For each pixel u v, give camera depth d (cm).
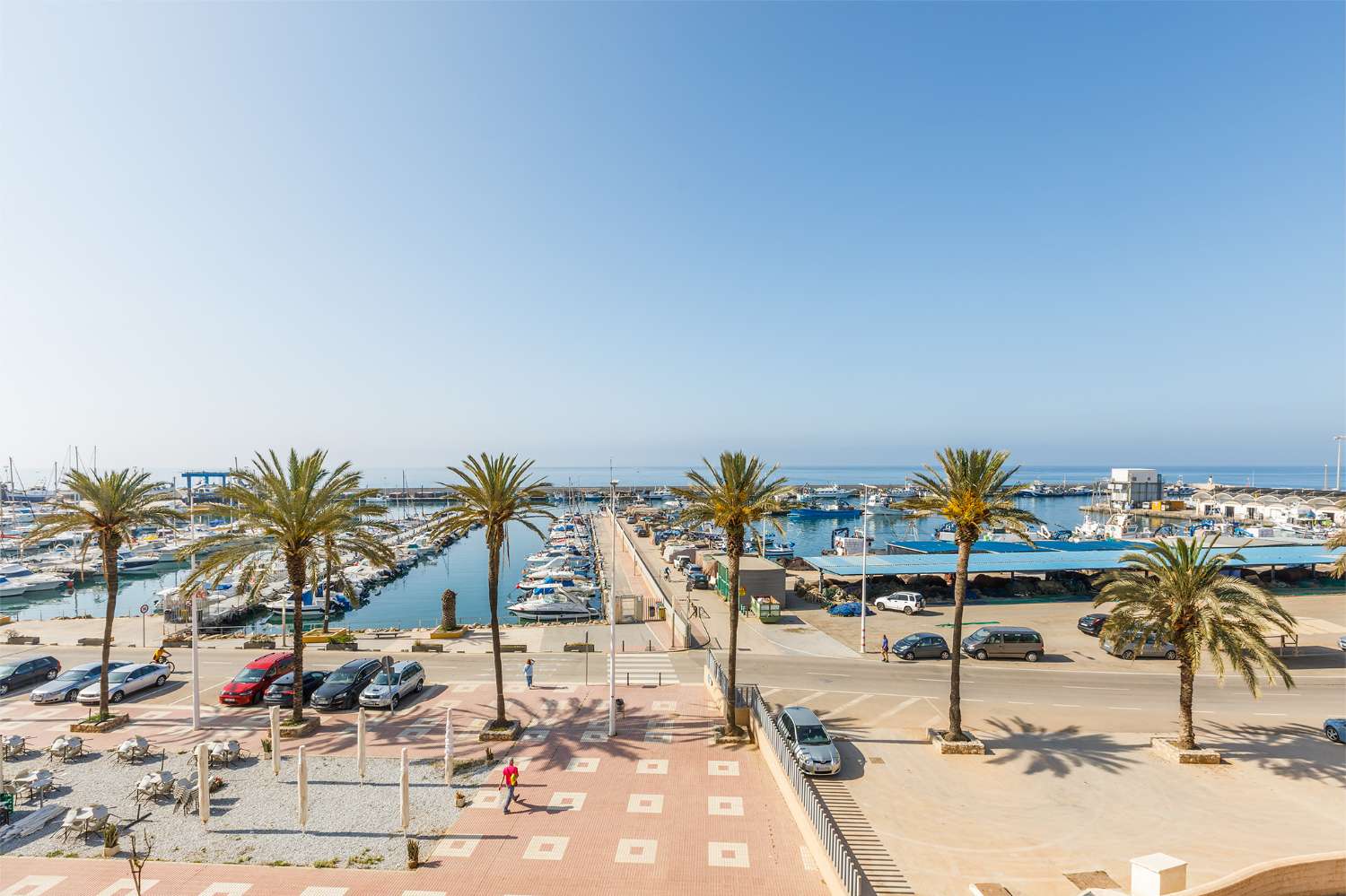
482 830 2242
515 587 9194
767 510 3100
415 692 3794
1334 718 3388
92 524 3259
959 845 2209
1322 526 13475
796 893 1906
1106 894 1698
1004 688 3909
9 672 3847
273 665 3809
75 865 2027
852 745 3044
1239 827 2339
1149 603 2944
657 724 3269
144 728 3228
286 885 1920
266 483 3272
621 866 2034
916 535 15912
